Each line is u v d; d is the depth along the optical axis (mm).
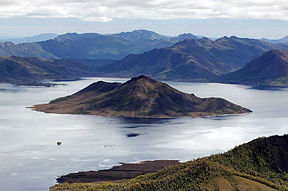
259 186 185875
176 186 185375
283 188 191750
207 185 183000
